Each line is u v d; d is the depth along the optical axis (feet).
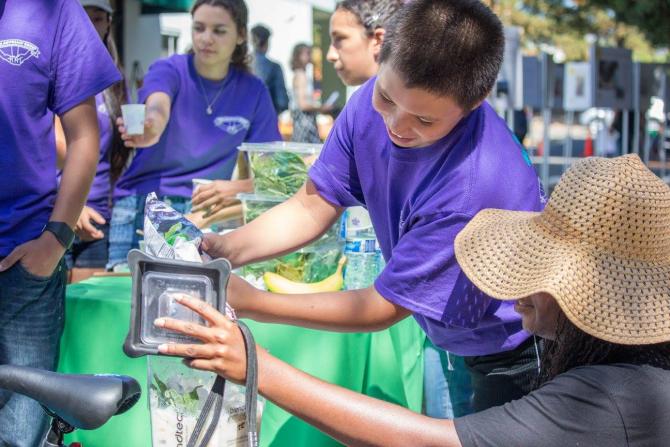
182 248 6.36
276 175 10.12
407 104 6.23
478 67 6.19
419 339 10.50
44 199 8.87
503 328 7.12
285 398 5.47
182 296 5.13
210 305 5.22
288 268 9.96
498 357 7.47
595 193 5.33
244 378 5.24
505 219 5.98
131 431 9.20
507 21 70.33
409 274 6.70
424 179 6.95
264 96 13.43
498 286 5.48
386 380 10.09
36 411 8.69
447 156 6.77
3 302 8.59
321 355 9.29
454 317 6.70
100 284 10.20
